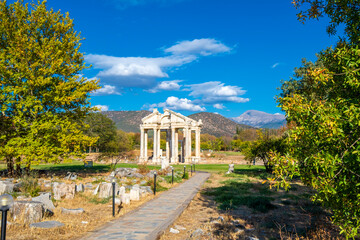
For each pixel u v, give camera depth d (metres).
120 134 93.25
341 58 5.64
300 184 21.98
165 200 14.93
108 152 42.94
